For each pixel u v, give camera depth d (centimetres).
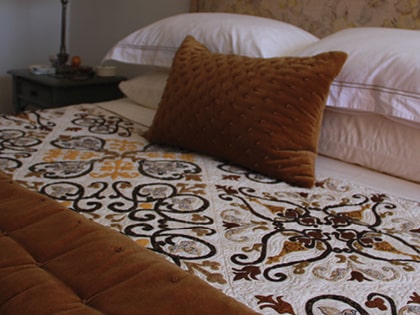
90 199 103
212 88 132
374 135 131
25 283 66
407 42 132
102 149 137
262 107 125
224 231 93
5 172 114
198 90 134
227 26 165
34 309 61
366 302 74
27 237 79
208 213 100
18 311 61
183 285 67
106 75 246
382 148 129
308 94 125
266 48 156
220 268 80
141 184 113
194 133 135
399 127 127
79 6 290
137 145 144
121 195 106
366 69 128
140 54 184
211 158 137
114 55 190
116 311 62
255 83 128
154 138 144
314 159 125
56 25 290
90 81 232
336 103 132
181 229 92
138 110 183
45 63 291
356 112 133
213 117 130
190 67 141
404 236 98
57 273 70
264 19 179
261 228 96
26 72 241
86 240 78
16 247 76
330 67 126
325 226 99
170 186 113
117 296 65
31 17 278
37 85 231
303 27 191
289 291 75
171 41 174
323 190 119
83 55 294
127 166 124
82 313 61
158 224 94
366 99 128
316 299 73
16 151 129
